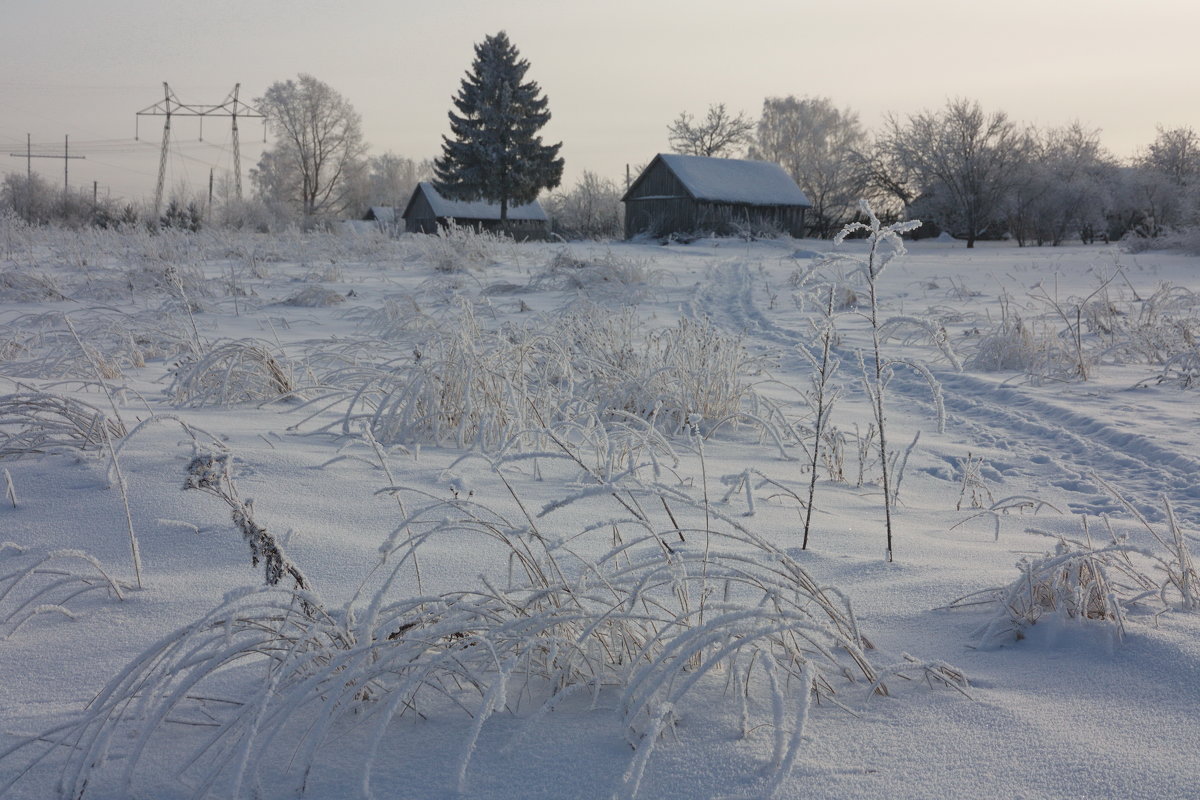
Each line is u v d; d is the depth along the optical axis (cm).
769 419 660
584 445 581
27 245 2581
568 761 202
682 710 223
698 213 5181
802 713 189
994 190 4934
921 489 552
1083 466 617
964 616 299
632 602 232
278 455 488
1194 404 810
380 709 227
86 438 494
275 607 228
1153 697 231
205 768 205
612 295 1777
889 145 5338
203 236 2903
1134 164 5316
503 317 1436
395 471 483
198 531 379
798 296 396
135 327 1055
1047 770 197
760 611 209
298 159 8131
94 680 254
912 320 370
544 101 6406
